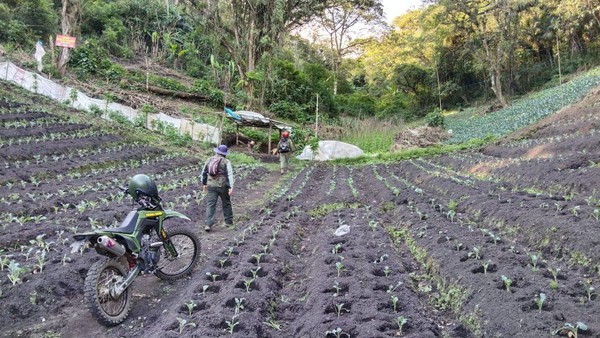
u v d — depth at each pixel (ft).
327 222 29.07
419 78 169.48
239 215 33.68
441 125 105.50
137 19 121.90
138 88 87.04
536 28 136.26
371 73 194.59
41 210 29.86
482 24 130.52
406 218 27.99
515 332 12.87
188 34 124.88
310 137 80.18
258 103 96.02
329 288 17.24
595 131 45.06
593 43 127.03
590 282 16.51
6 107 55.77
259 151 79.66
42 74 72.08
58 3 107.86
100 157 48.39
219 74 109.29
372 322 14.10
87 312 17.40
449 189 35.83
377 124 101.09
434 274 19.22
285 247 24.16
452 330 14.35
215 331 14.17
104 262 16.35
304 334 14.20
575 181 29.60
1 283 18.12
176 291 19.38
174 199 35.94
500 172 40.91
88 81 80.12
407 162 61.16
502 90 147.54
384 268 19.26
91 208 31.30
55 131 53.16
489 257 18.70
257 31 92.17
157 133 67.46
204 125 71.05
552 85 130.82
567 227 20.52
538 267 17.83
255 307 16.01
